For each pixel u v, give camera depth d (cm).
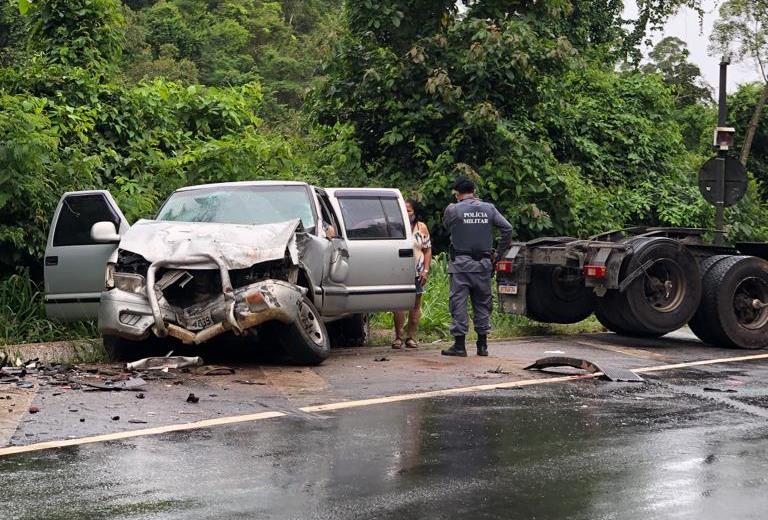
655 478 520
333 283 1006
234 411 698
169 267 881
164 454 564
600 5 2759
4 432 616
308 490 489
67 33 1638
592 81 2286
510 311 1250
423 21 1709
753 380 896
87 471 523
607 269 1134
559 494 486
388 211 1085
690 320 1202
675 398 784
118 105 1482
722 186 1597
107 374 840
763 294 1193
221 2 5700
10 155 1128
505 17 1739
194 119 1598
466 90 1689
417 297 1125
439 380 864
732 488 502
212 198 1045
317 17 6406
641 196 2080
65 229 1038
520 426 660
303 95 1762
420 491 489
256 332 924
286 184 1051
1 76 1447
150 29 4838
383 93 1684
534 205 1593
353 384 833
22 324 1075
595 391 814
